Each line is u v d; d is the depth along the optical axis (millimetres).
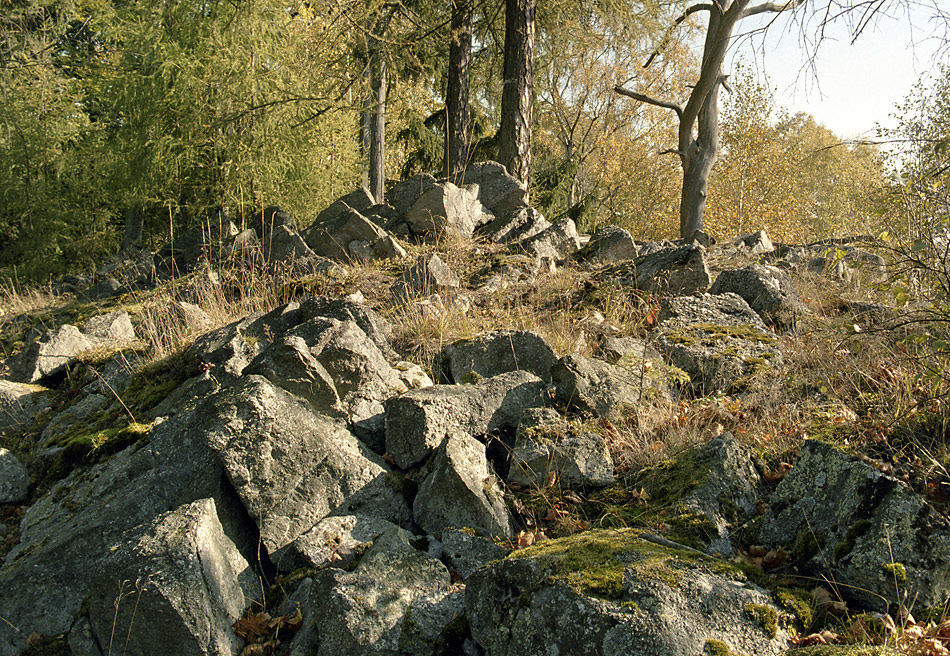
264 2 14102
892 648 2424
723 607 2631
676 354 5012
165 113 14352
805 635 2703
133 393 5617
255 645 3258
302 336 4895
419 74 15469
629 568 2727
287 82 14352
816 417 4137
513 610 2779
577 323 5820
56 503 4504
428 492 3783
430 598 3125
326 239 8734
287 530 3754
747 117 24578
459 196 9375
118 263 11078
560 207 17734
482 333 5402
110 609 3221
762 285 5871
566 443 3939
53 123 17016
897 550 2840
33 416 5887
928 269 4055
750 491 3564
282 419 3939
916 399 3904
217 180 14336
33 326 8438
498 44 15828
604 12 14688
